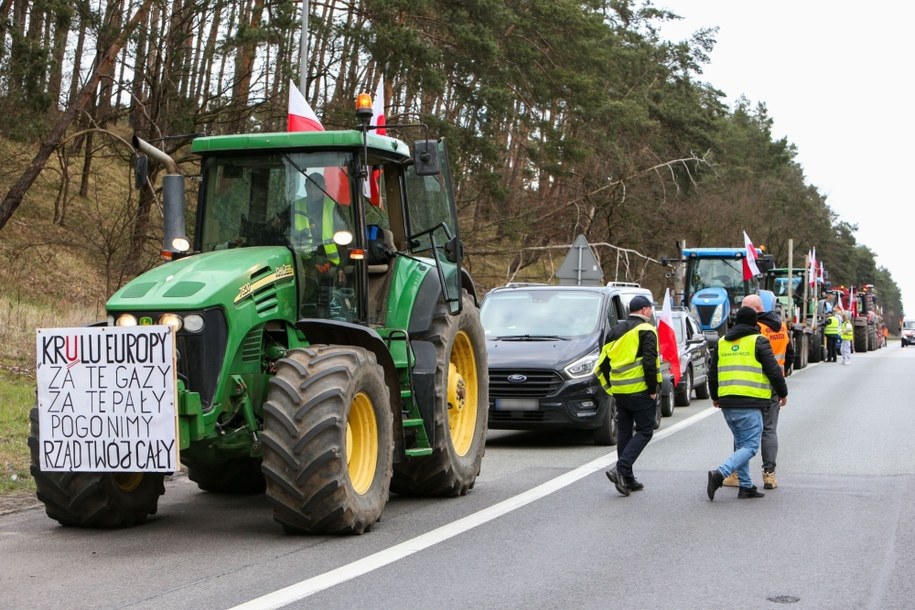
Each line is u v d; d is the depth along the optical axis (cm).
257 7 3253
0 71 2898
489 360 1856
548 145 4084
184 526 1134
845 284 11206
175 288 1045
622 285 2392
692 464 1605
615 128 4678
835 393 2997
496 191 3762
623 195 4769
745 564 950
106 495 1082
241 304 1059
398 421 1188
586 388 1831
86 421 1018
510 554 988
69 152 3866
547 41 4084
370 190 1248
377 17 3425
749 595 841
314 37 3353
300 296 1151
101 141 4241
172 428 1000
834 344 5116
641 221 5141
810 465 1577
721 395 1309
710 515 1191
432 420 1241
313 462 1011
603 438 1862
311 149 1193
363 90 3928
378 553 988
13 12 3366
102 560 962
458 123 3781
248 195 1202
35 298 3164
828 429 2056
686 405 2659
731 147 8675
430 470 1280
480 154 3706
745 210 6469
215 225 1207
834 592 852
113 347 1012
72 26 3098
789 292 4312
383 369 1150
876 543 1041
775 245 7756
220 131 3350
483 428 1417
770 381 1298
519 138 4603
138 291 1055
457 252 1255
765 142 9675
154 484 1138
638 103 5509
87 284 3538
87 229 3675
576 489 1380
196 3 3161
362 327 1119
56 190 4228
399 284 1266
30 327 2578
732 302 3869
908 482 1418
